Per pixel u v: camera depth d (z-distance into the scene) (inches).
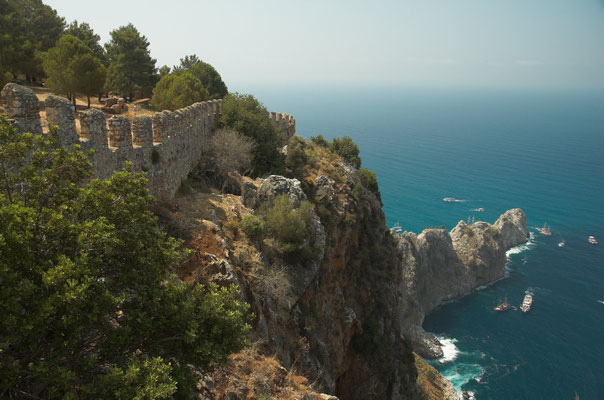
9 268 320.2
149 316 423.2
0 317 314.8
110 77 2282.2
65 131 601.3
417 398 2154.3
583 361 4463.6
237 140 1480.1
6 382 315.3
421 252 5270.7
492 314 5255.9
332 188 1779.0
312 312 1224.2
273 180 1392.7
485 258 5920.3
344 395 1679.4
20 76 2052.2
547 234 7701.8
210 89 2527.1
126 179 439.2
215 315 439.2
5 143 390.3
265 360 755.4
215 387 612.1
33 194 390.9
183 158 1178.0
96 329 413.1
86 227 366.3
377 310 1941.4
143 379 347.6
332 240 1616.6
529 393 3996.1
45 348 364.8
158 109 1886.1
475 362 4375.0
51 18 2235.5
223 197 1203.2
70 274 332.8
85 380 370.3
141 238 424.5
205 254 826.2
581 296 5733.3
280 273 1031.0
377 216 2196.1
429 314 5187.0
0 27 1652.3
